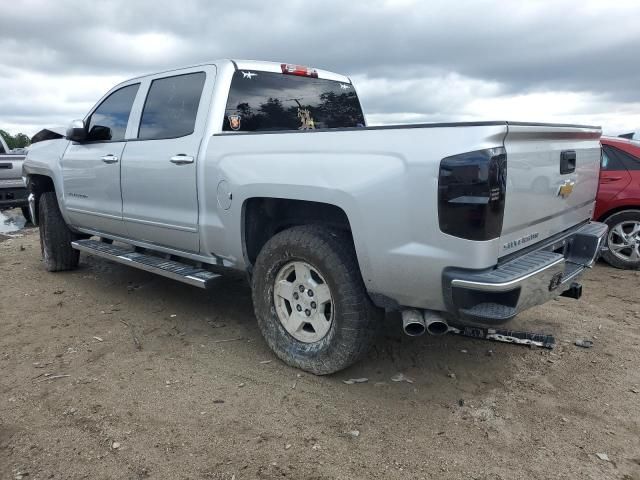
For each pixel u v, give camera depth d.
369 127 3.01
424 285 2.89
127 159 4.65
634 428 2.97
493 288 2.64
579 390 3.39
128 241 5.11
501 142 2.72
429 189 2.73
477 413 3.12
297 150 3.33
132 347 4.07
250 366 3.71
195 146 4.01
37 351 4.01
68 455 2.73
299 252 3.37
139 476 2.57
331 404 3.21
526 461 2.69
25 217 11.62
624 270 6.46
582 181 3.82
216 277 4.07
